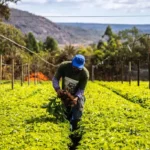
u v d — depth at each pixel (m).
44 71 69.88
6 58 57.06
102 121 13.57
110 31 107.25
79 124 13.38
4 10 58.97
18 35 65.31
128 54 69.12
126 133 11.73
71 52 78.56
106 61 71.50
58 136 11.22
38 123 12.67
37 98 20.89
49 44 123.94
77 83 13.64
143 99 22.19
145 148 10.16
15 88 29.34
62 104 13.90
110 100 21.08
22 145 10.20
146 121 13.90
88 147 10.24
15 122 13.18
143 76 66.19
